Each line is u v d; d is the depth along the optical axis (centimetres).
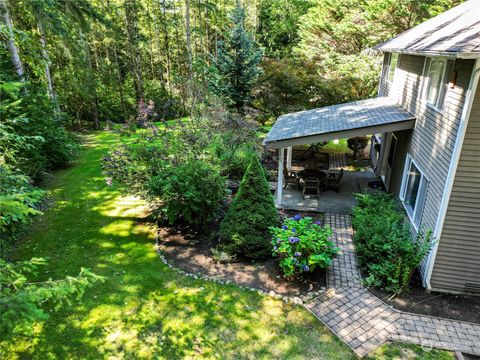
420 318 638
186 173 897
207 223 951
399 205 1020
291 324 622
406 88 1115
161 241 908
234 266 800
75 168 1481
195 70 2453
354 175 1448
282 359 549
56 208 1095
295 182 1291
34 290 393
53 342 579
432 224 719
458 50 547
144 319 631
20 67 1295
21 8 1449
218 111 1355
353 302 680
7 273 404
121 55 3347
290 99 1861
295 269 743
